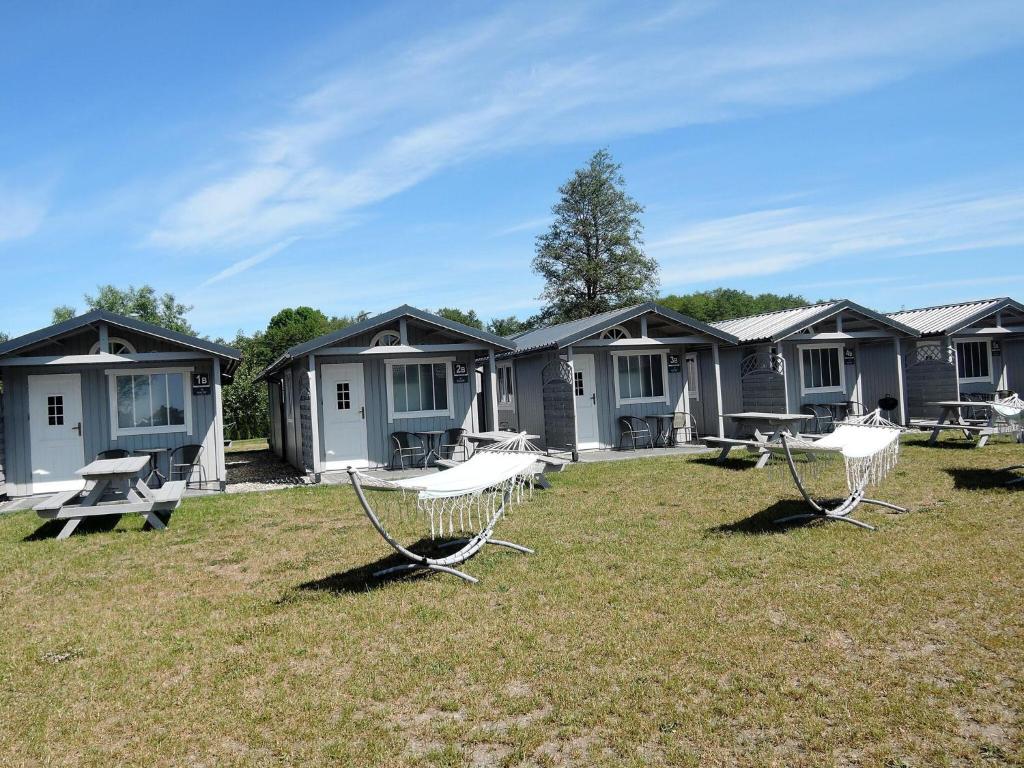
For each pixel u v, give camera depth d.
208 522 8.80
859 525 6.98
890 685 3.72
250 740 3.46
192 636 4.89
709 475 10.74
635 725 3.44
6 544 7.91
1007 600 4.79
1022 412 10.02
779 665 4.00
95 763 3.33
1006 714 3.38
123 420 11.95
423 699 3.80
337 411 13.43
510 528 7.67
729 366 17.19
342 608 5.31
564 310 39.88
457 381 14.02
